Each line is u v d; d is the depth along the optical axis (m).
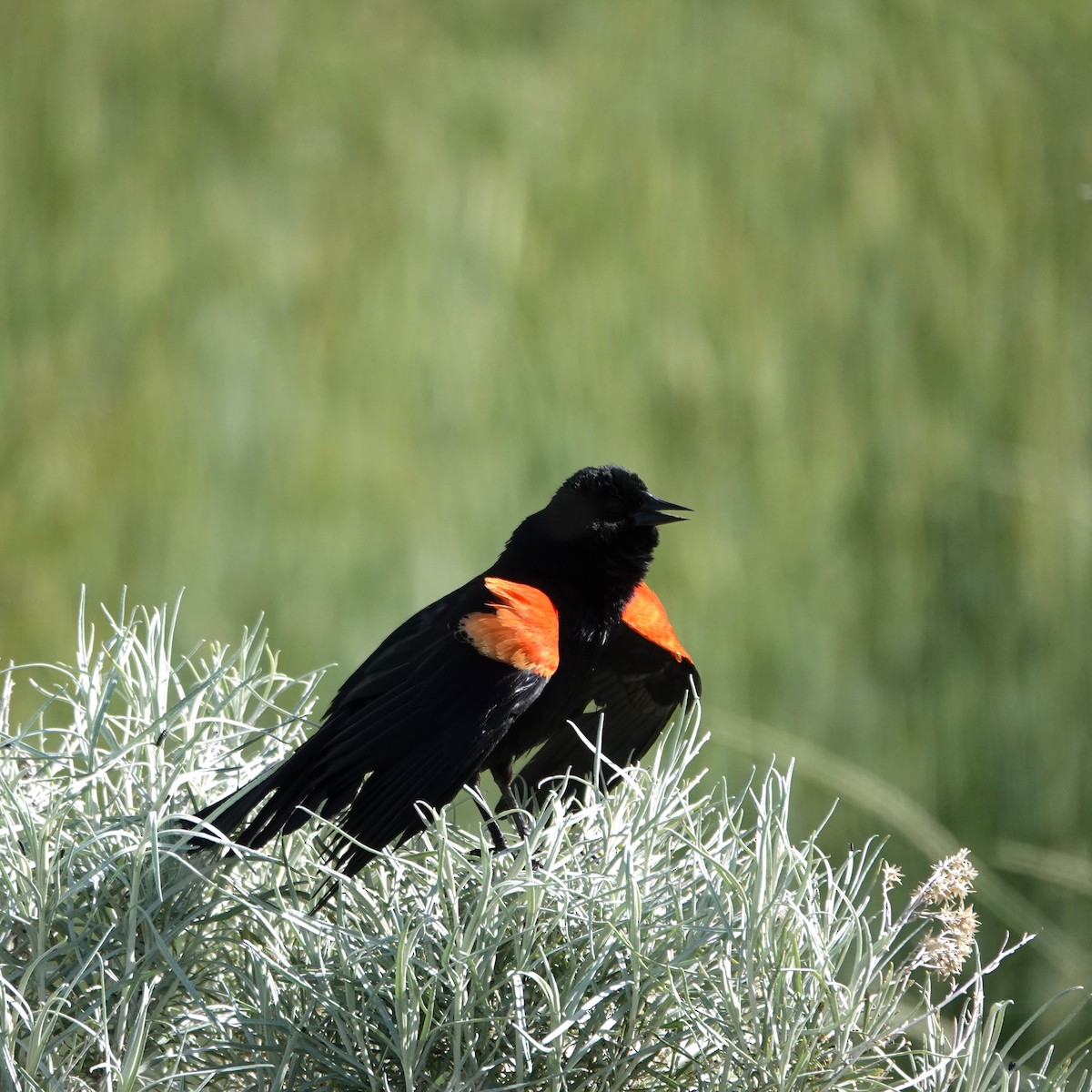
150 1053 3.90
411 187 12.02
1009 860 8.62
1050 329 11.19
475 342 11.30
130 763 4.31
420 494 10.76
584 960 3.87
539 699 5.78
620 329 11.28
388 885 4.46
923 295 11.39
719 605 10.10
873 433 10.85
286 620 10.30
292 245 11.82
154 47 12.80
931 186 11.84
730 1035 3.85
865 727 9.70
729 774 8.92
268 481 10.85
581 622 5.96
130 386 11.17
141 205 11.98
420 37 12.99
